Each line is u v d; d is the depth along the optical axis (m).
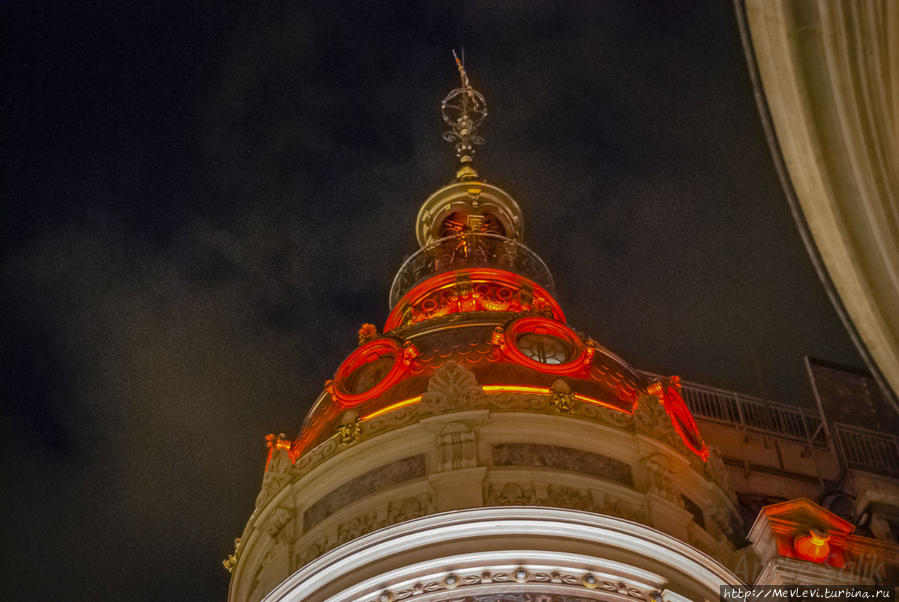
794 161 9.13
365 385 24.31
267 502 23.09
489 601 19.64
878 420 29.36
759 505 27.52
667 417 23.09
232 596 23.41
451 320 25.42
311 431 24.28
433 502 20.64
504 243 29.84
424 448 21.77
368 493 21.52
